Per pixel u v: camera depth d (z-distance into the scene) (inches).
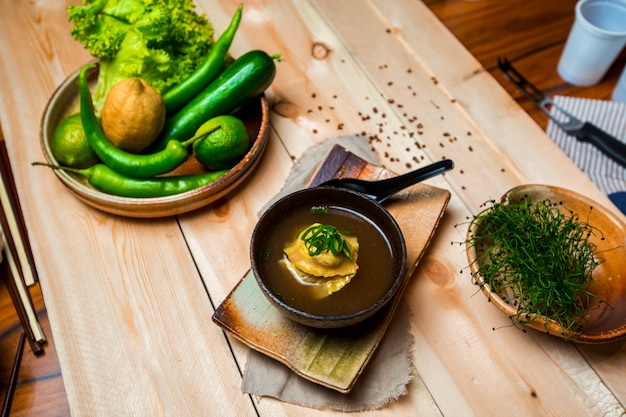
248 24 29.2
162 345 20.8
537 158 24.9
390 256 20.1
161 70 24.5
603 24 31.6
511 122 26.0
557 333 18.9
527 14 34.5
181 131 23.7
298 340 19.6
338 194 20.5
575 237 20.1
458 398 19.8
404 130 25.9
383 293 19.5
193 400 19.7
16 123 25.8
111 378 20.1
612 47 29.5
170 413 19.5
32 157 24.9
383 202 22.4
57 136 22.8
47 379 21.5
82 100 22.5
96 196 22.0
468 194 23.9
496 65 32.2
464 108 26.5
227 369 20.3
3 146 26.0
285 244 20.4
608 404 19.6
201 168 24.2
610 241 21.0
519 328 20.9
